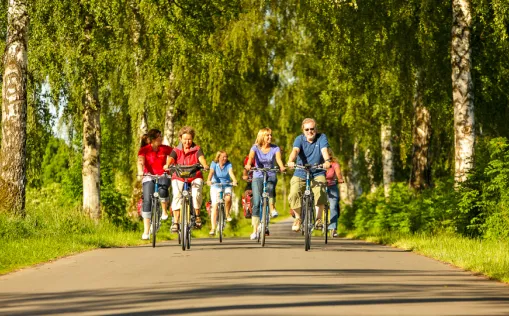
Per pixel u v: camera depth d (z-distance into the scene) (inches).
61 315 551.2
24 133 1569.9
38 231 1461.6
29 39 1784.0
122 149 2874.0
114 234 1715.1
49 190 2428.6
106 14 1780.3
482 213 1547.7
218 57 2156.7
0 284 773.3
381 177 3769.7
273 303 592.1
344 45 2219.5
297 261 1013.8
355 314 542.0
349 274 836.0
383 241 1642.5
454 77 1834.4
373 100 2368.4
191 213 1312.7
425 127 2353.6
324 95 2687.0
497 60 2154.3
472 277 848.3
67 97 2043.6
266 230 1357.0
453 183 1838.1
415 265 995.3
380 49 2182.6
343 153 3538.4
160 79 2009.1
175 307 577.0
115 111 2630.4
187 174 1301.7
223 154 1504.7
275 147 1337.4
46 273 880.9
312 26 2527.1
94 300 631.2
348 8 2172.7
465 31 1827.0
